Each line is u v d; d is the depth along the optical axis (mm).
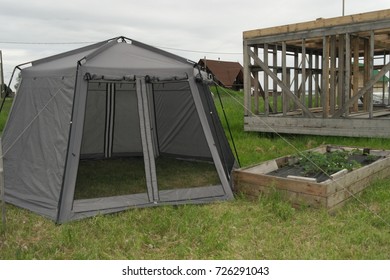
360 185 4824
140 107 4727
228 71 30688
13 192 4883
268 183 4629
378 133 7785
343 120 8242
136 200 4496
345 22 7957
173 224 3961
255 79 9766
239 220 4031
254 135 9547
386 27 7477
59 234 3748
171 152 7094
